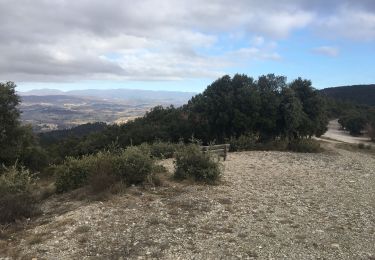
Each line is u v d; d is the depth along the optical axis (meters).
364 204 11.01
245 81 30.39
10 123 21.92
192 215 9.17
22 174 11.02
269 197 11.17
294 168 16.75
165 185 11.76
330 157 22.23
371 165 19.88
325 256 7.18
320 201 11.08
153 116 48.97
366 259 7.10
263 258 7.01
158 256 6.95
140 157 11.94
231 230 8.32
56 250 7.14
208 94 31.59
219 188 11.85
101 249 7.20
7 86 21.62
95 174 11.39
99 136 43.75
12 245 7.45
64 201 10.62
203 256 7.00
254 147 24.41
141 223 8.55
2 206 9.27
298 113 28.06
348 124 56.66
